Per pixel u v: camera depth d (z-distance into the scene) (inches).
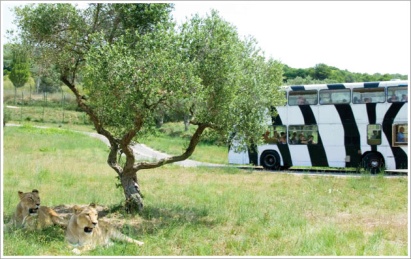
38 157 1139.3
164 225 458.3
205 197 641.0
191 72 404.8
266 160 1058.7
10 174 818.2
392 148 948.0
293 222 490.3
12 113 2301.9
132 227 450.6
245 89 482.0
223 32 438.6
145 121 448.8
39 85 2709.2
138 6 476.4
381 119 956.6
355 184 786.8
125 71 393.1
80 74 531.5
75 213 378.3
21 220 428.1
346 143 983.0
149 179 832.3
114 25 496.4
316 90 1012.5
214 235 430.0
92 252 362.0
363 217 546.3
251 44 512.4
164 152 1517.0
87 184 744.3
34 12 491.8
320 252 377.4
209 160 1311.5
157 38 417.4
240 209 542.9
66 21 495.8
